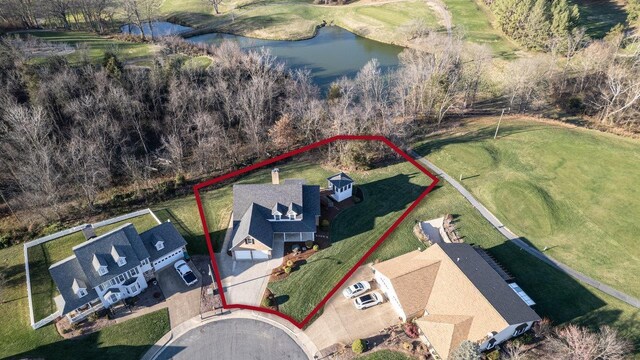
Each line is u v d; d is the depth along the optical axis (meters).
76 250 48.22
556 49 104.12
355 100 97.75
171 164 75.62
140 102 83.25
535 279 53.50
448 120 93.00
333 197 67.56
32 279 54.09
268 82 91.62
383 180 72.62
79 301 47.91
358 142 76.25
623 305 50.09
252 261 56.72
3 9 109.06
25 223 64.12
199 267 55.84
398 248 58.44
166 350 45.97
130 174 73.81
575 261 56.47
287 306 50.59
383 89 102.00
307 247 58.50
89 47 100.75
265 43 131.50
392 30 134.88
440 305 47.34
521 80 89.56
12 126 72.38
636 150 76.19
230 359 45.12
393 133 79.88
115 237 50.41
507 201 66.75
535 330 46.09
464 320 44.62
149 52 103.50
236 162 77.75
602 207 64.50
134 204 68.00
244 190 59.47
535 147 78.38
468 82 96.81
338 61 118.88
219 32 138.50
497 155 77.62
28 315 49.44
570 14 112.06
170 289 52.66
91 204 65.31
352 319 48.91
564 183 69.56
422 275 49.38
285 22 143.12
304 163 78.19
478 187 70.25
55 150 72.38
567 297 51.09
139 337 47.03
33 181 64.88
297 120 85.19
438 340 43.91
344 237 60.44
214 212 65.69
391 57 121.44
